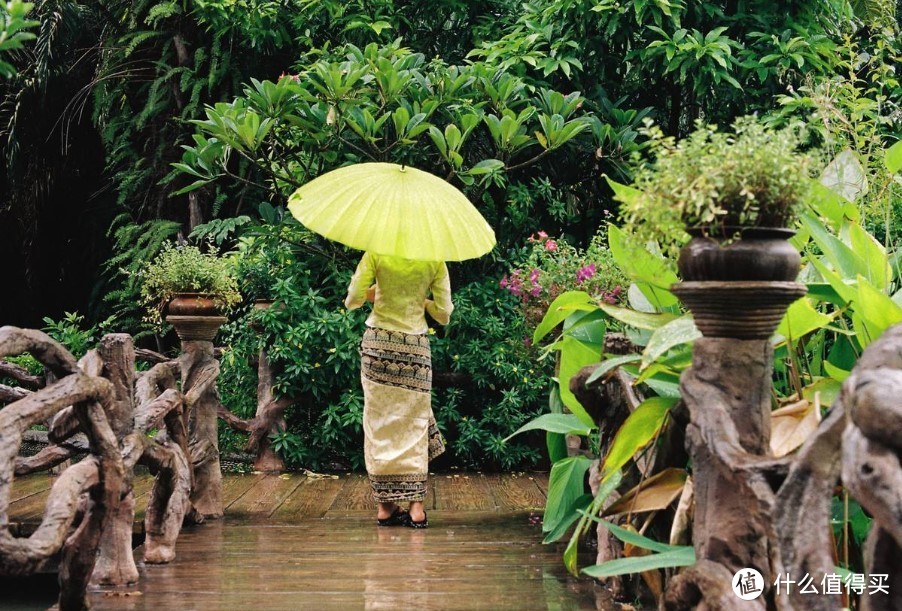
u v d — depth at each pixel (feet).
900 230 12.16
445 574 12.21
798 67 22.66
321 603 10.73
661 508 8.82
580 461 12.55
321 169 22.86
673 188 6.63
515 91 22.74
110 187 34.65
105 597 11.01
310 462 22.62
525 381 22.07
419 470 15.71
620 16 23.34
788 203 6.51
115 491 9.92
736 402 6.54
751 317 6.46
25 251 34.99
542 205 24.66
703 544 6.66
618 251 9.68
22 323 36.52
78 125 34.50
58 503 8.40
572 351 11.45
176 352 32.27
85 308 36.81
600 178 24.72
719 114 25.00
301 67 25.66
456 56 27.78
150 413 12.75
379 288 15.81
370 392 15.78
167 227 30.66
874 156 11.34
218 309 16.89
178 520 13.32
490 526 15.72
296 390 22.59
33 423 8.30
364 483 20.74
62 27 31.86
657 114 26.23
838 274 9.07
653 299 10.46
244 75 30.37
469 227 15.52
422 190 15.53
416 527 15.62
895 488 4.60
